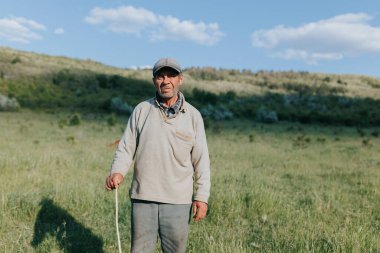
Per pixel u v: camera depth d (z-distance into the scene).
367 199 7.50
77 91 64.06
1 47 99.62
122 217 5.56
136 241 2.91
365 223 5.57
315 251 4.38
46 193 6.50
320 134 32.56
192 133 2.85
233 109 57.91
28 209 5.50
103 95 65.00
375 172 10.97
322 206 6.61
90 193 6.36
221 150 16.62
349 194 7.91
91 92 68.62
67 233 4.88
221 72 136.75
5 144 14.84
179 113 2.84
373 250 4.45
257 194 6.59
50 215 5.48
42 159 10.46
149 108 2.88
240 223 5.62
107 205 6.04
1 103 42.78
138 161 2.86
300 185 8.94
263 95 94.62
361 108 74.81
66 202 5.97
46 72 77.38
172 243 2.91
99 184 7.92
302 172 10.94
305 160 14.01
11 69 73.88
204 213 2.87
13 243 4.46
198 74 125.75
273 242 4.74
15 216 5.33
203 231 5.13
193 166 2.94
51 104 52.81
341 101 81.19
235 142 21.95
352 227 5.33
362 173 10.66
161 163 2.81
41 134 20.97
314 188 8.45
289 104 80.25
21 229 4.97
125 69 112.44
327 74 145.38
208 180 2.89
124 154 2.91
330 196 7.37
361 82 136.50
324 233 5.13
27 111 45.12
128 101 58.34
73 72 83.12
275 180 9.52
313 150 18.20
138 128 2.88
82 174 9.09
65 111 47.72
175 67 2.74
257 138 25.83
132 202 2.93
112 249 4.46
